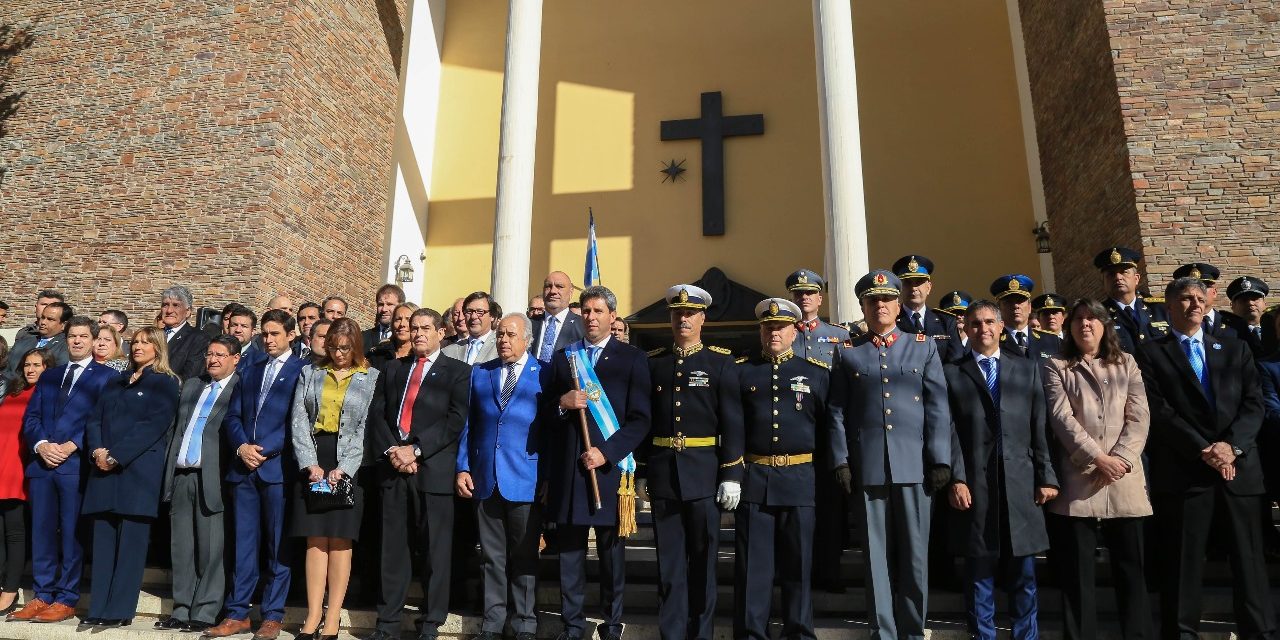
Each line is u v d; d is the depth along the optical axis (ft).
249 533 18.31
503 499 17.07
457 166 47.67
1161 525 16.16
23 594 21.29
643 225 44.80
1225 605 17.65
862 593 18.62
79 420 19.98
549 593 19.27
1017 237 41.96
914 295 20.84
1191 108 28.35
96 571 18.90
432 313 18.58
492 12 49.73
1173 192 27.71
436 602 17.17
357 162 39.47
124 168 35.37
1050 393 16.48
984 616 15.47
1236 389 16.26
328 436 17.69
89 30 37.35
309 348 23.25
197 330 24.30
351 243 38.60
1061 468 16.03
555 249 45.19
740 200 44.37
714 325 42.65
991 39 44.60
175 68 35.81
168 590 21.06
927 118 43.93
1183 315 17.06
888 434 15.84
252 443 18.16
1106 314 16.69
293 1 35.19
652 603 19.12
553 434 16.96
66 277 35.06
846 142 29.89
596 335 17.37
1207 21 28.99
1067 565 15.69
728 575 19.99
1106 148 29.99
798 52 45.65
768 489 15.88
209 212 33.81
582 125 46.65
